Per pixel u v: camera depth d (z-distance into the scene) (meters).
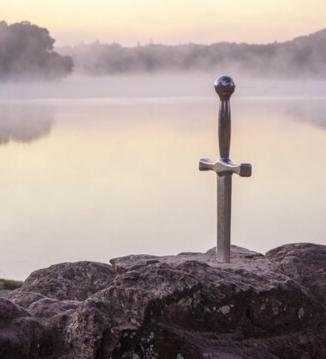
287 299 5.29
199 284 5.04
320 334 5.39
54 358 4.88
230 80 5.86
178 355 4.84
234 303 5.13
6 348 4.70
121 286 4.95
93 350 4.80
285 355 5.20
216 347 5.00
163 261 5.88
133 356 4.80
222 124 5.90
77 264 6.46
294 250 5.90
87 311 4.86
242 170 5.73
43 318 5.13
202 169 5.98
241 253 6.09
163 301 4.89
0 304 4.91
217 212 5.90
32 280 6.43
